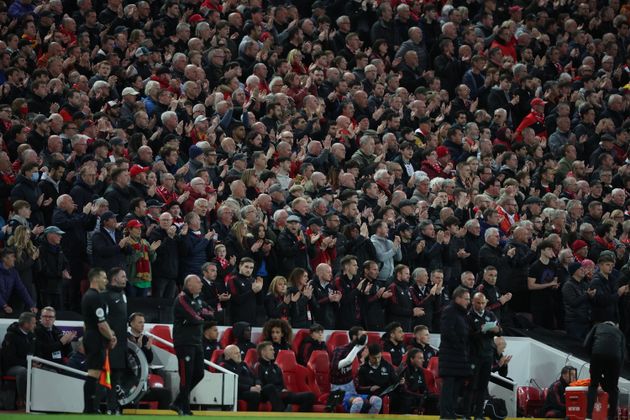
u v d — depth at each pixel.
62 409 72.75
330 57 114.25
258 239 84.00
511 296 91.38
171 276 82.75
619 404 87.56
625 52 136.75
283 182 95.25
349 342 80.56
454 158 107.12
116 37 111.31
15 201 81.56
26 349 73.62
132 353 70.62
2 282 77.31
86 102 98.00
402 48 121.44
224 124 100.00
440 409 72.31
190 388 71.06
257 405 76.00
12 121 93.12
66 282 82.38
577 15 137.62
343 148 99.62
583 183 107.31
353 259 85.19
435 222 94.00
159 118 99.25
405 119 110.94
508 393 84.94
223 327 80.88
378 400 76.44
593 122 119.44
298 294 82.69
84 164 84.88
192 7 120.44
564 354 89.56
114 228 80.88
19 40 107.56
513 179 101.44
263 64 108.94
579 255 97.38
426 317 87.69
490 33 131.25
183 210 87.62
